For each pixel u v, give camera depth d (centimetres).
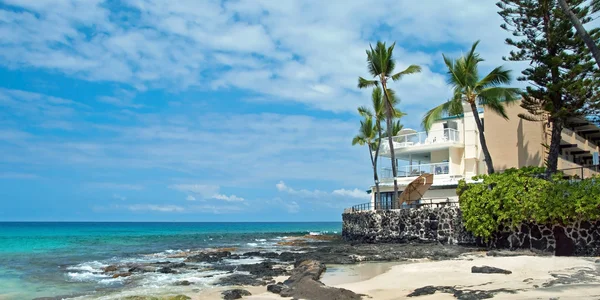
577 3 2700
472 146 4184
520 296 1281
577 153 4428
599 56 1355
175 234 8250
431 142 4366
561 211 2325
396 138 4641
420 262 2384
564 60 2772
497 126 4031
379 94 4559
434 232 3209
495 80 3055
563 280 1529
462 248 2836
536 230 2511
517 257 2153
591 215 2228
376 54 4044
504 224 2647
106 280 2219
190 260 3069
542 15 2850
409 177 4328
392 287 1634
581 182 2341
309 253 3067
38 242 5356
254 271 2338
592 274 1666
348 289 1616
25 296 1822
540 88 2911
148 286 1992
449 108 3172
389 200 4622
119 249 4294
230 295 1609
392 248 3044
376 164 4591
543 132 3825
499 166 3966
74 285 2075
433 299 1364
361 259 2617
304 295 1549
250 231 10562
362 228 3878
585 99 2720
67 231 9650
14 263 2992
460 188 3000
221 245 4844
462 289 1491
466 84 3072
